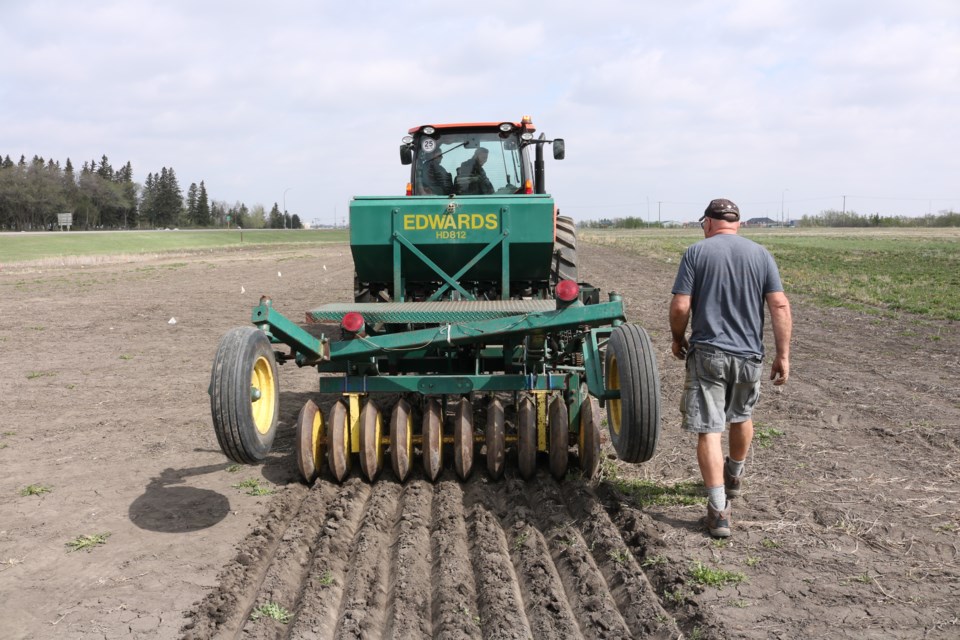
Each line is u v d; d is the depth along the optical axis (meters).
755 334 4.47
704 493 5.30
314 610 3.66
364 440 5.42
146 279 25.86
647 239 62.69
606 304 4.92
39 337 13.08
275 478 5.85
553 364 6.24
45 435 7.10
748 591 3.84
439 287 6.93
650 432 4.56
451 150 8.39
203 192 158.62
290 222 180.00
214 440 6.91
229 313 16.31
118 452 6.55
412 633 3.46
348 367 5.79
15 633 3.56
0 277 26.58
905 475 5.61
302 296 19.84
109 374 9.91
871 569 4.08
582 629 3.56
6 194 104.69
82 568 4.27
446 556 4.26
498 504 5.21
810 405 7.75
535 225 6.37
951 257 34.19
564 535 4.56
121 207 131.38
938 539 4.45
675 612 3.67
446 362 6.62
